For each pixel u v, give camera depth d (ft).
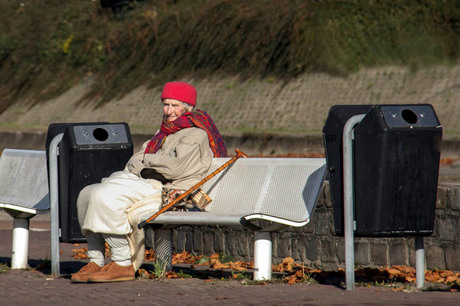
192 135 62.39
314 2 320.29
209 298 50.93
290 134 252.01
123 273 59.41
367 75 283.18
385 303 48.26
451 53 281.33
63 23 388.37
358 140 53.47
